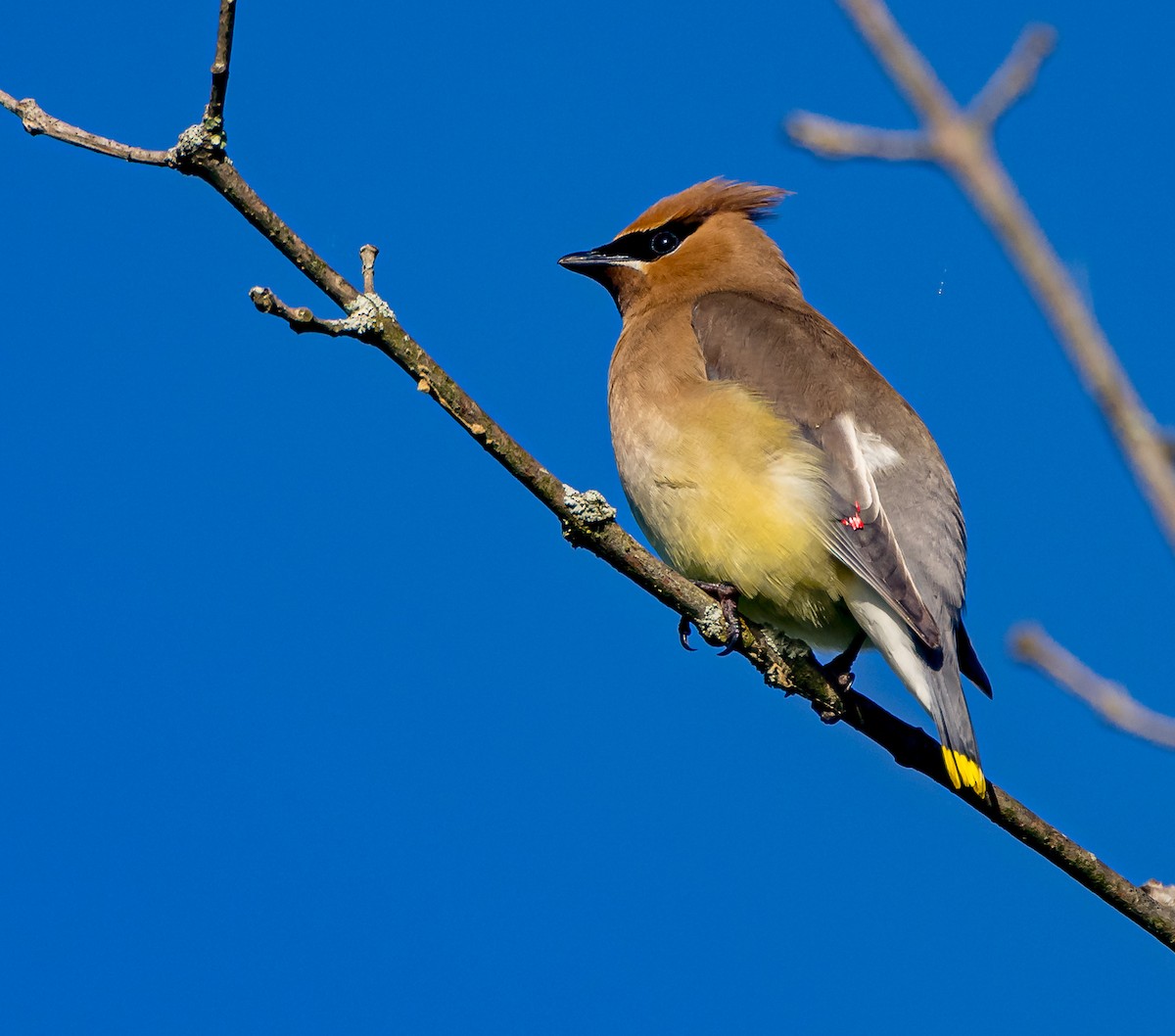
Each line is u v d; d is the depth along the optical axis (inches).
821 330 443.5
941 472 420.2
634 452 426.3
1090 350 167.0
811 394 416.5
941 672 381.7
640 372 435.8
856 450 406.9
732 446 408.2
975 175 169.5
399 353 317.7
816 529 397.4
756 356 427.2
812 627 410.3
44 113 300.5
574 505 347.6
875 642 394.3
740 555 404.2
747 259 503.8
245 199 304.8
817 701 391.5
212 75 297.1
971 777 359.6
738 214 514.0
